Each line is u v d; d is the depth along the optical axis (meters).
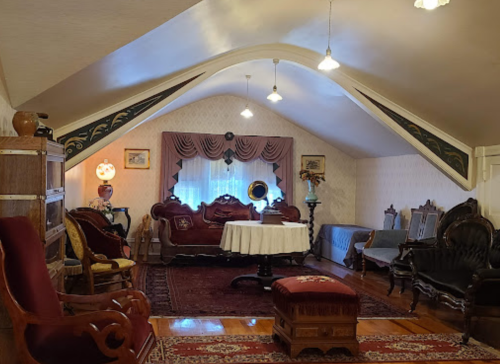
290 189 8.71
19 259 2.53
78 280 4.91
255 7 3.85
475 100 4.77
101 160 8.05
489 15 3.54
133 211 8.16
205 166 8.49
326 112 7.32
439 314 4.86
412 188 7.22
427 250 4.91
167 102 5.10
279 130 8.78
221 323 4.38
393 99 5.67
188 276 6.52
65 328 2.62
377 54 4.86
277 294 3.86
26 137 3.09
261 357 3.54
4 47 3.18
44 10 3.00
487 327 4.44
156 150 8.25
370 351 3.74
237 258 7.82
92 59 3.37
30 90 3.50
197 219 8.05
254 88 7.62
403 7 3.89
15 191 3.07
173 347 3.69
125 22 3.20
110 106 4.88
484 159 5.63
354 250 7.28
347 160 9.12
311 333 3.56
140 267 7.15
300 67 5.84
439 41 4.15
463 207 5.49
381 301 5.36
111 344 2.50
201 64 5.14
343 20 4.45
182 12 3.20
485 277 3.90
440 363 3.52
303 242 5.54
